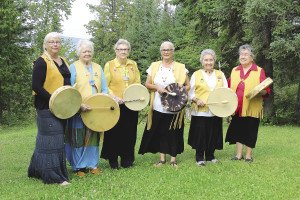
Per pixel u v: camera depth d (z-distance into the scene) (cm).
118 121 723
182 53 2114
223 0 1530
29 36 2677
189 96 756
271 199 544
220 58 1656
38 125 631
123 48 716
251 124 772
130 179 647
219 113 739
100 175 675
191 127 761
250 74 770
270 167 725
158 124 743
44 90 616
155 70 741
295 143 1016
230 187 601
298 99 1622
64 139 659
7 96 2506
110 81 721
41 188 602
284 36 1436
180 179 645
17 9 2692
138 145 1015
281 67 1645
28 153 923
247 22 1481
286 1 1383
